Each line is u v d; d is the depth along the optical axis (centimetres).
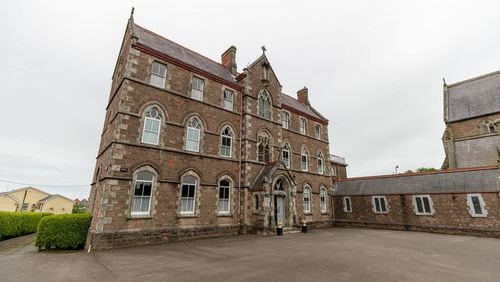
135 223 1470
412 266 949
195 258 1075
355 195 2980
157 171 1631
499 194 2005
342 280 764
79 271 866
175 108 1820
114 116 1656
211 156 1961
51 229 1348
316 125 3275
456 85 3919
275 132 2505
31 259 1076
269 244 1475
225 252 1213
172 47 2158
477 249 1359
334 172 4644
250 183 2125
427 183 2495
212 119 2050
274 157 2420
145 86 1689
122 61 1869
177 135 1789
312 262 997
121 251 1265
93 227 1413
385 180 2888
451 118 3616
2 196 6278
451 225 2214
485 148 2905
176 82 1870
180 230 1664
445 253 1230
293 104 3216
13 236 2331
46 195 7312
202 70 2053
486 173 2161
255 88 2422
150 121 1683
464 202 2181
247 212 2047
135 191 1523
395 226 2573
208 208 1869
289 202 2256
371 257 1110
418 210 2452
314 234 2075
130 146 1540
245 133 2225
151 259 1059
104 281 748
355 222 2898
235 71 2634
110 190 1409
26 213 2716
